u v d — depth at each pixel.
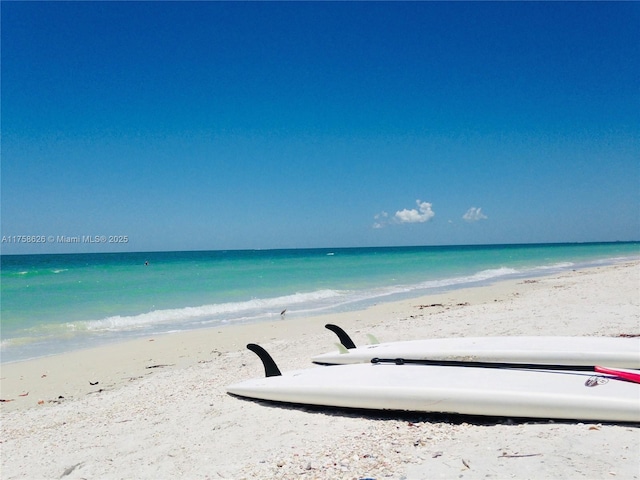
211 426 5.37
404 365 6.09
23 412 6.83
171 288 21.92
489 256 56.00
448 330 10.12
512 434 4.14
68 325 13.73
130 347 10.83
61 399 7.41
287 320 13.78
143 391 7.33
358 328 11.52
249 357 9.13
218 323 13.95
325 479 3.59
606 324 9.38
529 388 4.77
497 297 16.53
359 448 4.19
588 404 4.35
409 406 4.98
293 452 4.33
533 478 3.21
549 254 59.41
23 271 32.03
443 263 41.22
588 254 57.22
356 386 5.41
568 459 3.47
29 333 12.75
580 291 15.26
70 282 24.33
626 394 4.46
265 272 31.55
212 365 8.76
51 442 5.42
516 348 6.08
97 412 6.46
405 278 26.69
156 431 5.41
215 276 28.27
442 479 3.34
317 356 7.87
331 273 30.53
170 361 9.44
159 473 4.25
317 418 5.30
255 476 3.84
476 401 4.72
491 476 3.30
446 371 5.63
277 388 5.93
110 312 15.84
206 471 4.16
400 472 3.54
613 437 3.86
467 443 4.03
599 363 5.63
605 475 3.18
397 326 11.23
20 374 8.84
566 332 8.95
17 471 4.62
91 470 4.48
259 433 5.01
